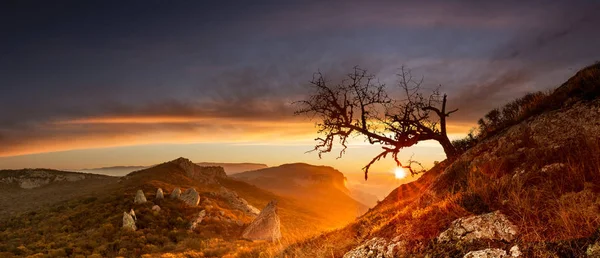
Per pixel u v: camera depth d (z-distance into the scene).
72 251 32.91
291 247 10.64
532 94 12.17
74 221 45.44
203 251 28.16
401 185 14.14
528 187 5.18
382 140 16.75
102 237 37.62
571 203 4.29
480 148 9.20
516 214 4.57
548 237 3.94
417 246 5.08
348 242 7.35
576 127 6.77
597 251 3.33
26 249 34.16
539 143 7.06
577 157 5.56
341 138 17.67
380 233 6.47
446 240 4.73
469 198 5.52
